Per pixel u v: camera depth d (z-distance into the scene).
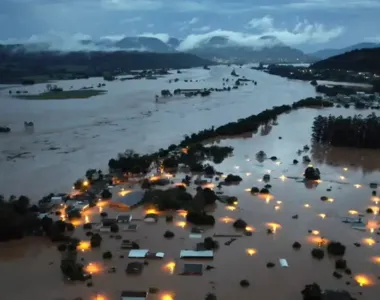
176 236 98.56
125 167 141.38
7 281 80.81
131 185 131.62
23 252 92.06
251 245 94.19
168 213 111.38
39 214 109.00
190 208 112.19
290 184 133.50
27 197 118.19
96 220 107.19
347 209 114.25
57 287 78.75
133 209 113.75
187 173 142.75
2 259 89.00
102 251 91.75
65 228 101.12
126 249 92.44
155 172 143.88
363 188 130.88
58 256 90.19
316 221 106.62
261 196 122.75
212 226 103.56
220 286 78.81
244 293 76.75
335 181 136.75
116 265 86.12
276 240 96.50
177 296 75.75
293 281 80.62
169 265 85.94
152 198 118.19
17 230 97.50
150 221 105.56
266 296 76.00
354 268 85.31
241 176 140.00
